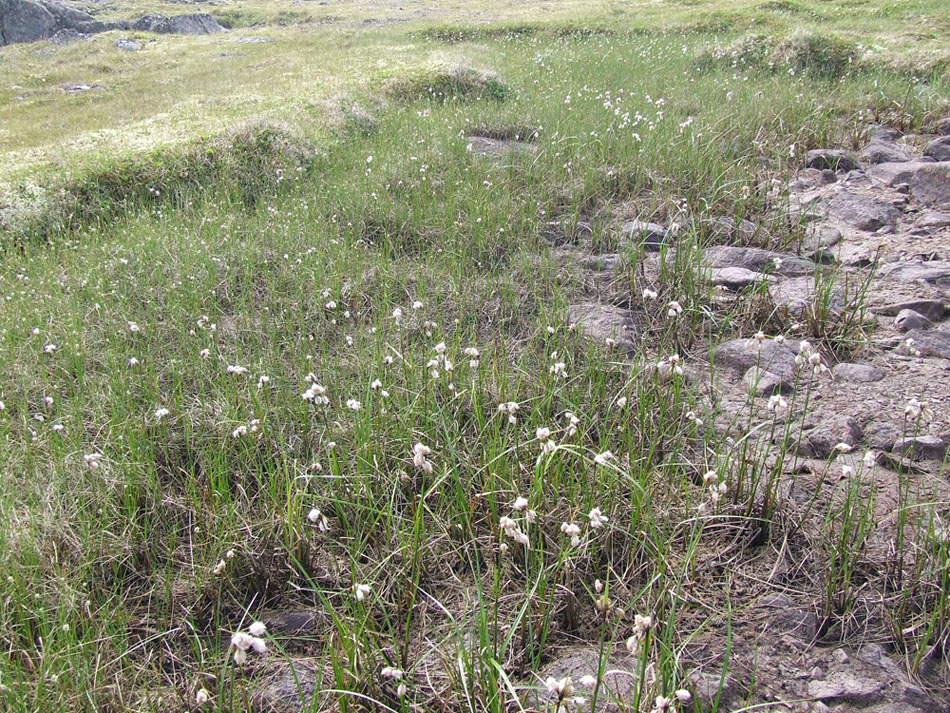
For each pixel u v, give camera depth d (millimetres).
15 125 13562
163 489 3965
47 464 3986
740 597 3137
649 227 6793
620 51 17438
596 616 3078
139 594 3365
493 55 17969
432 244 6820
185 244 6852
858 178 8164
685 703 2623
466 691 2486
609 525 3311
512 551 3389
